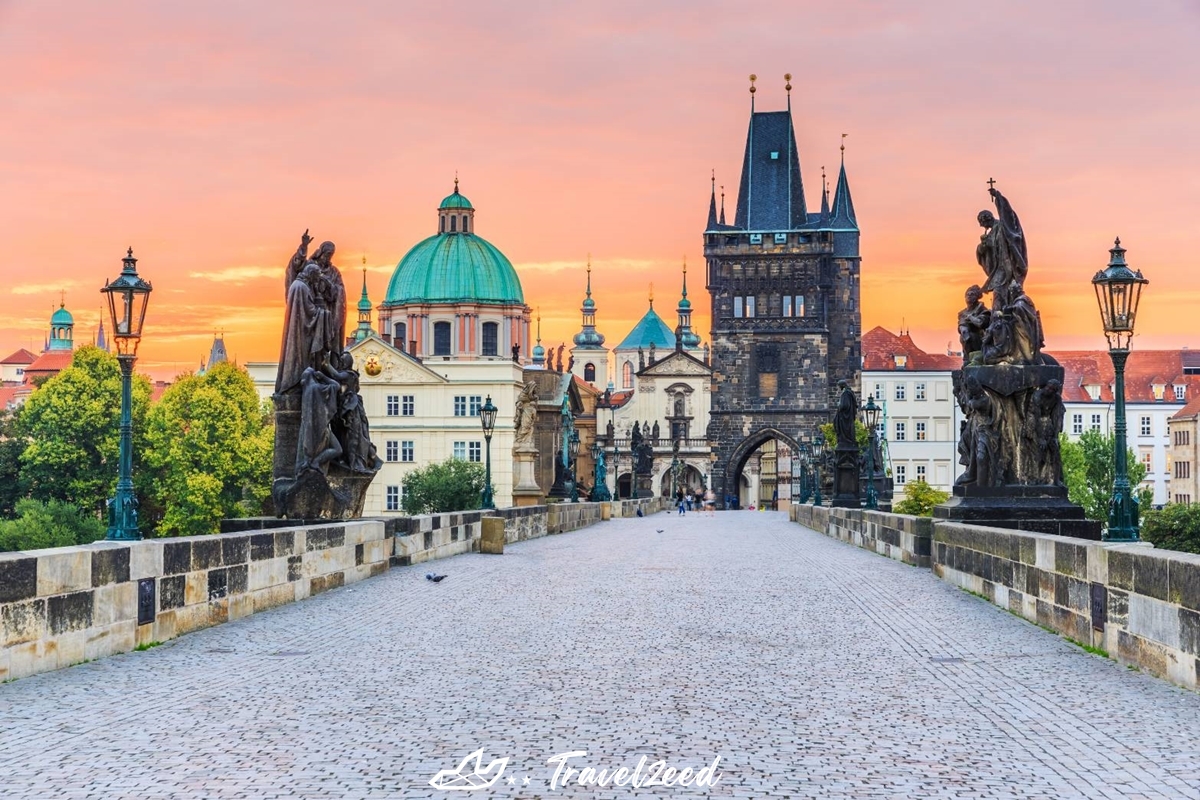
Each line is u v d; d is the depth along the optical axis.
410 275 198.25
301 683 16.19
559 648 19.25
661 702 15.04
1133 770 11.80
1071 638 19.97
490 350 196.25
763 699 15.23
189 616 20.73
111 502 23.55
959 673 16.98
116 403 120.94
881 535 42.56
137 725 13.68
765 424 161.62
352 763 12.09
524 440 119.88
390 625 21.88
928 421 175.50
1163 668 16.22
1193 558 15.92
